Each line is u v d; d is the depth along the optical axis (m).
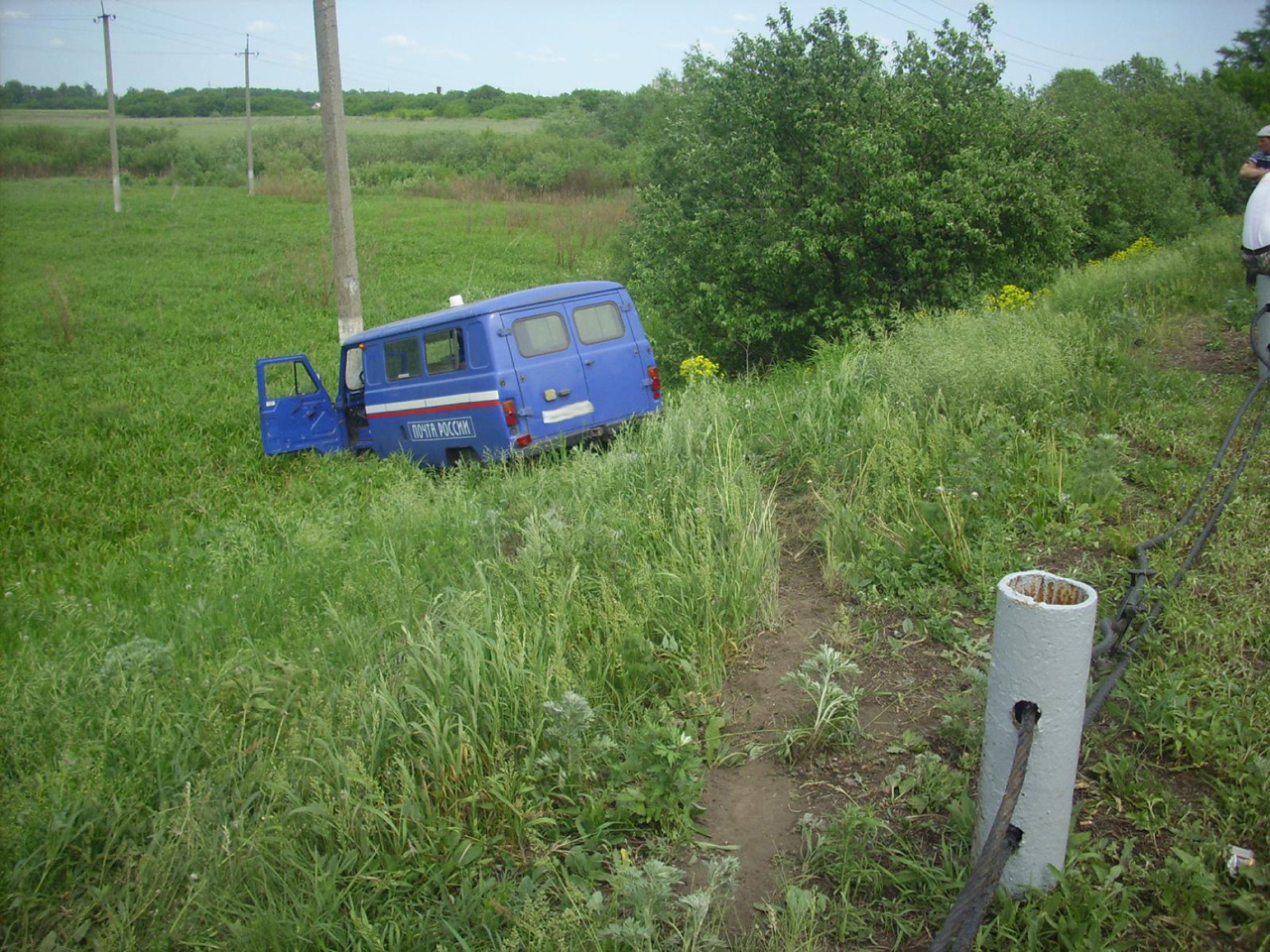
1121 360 7.71
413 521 7.36
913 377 7.44
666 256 15.50
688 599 4.74
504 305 9.77
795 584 5.29
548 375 9.95
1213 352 8.31
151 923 3.13
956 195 12.98
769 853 3.20
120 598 6.98
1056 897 2.56
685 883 3.10
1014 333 8.30
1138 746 3.34
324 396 11.85
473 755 3.55
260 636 5.56
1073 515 5.24
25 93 96.06
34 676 4.80
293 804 3.44
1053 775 2.54
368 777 3.36
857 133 12.98
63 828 3.55
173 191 50.31
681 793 3.42
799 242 13.66
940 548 4.95
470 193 49.88
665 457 7.13
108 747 4.07
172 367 17.47
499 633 4.12
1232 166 33.22
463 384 9.95
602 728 3.88
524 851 3.37
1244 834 2.87
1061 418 6.67
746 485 6.20
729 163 14.62
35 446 12.58
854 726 3.71
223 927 3.07
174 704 4.42
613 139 58.59
